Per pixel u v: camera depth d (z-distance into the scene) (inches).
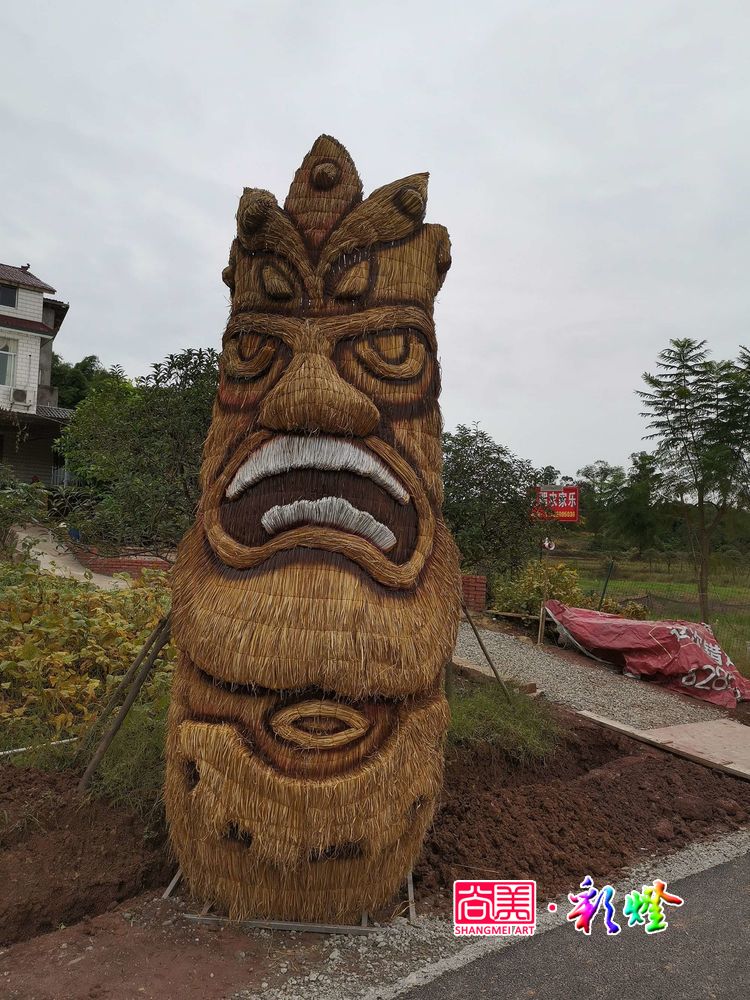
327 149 136.1
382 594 116.3
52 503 302.4
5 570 263.7
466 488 273.3
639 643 349.1
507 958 116.3
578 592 474.9
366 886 115.6
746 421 505.4
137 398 234.2
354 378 125.1
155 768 154.3
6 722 177.5
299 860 108.9
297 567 114.3
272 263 131.2
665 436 538.3
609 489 928.9
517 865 145.6
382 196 132.3
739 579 820.0
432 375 135.2
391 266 131.6
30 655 193.0
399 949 114.5
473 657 345.1
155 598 258.1
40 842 130.0
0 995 97.1
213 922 116.1
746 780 211.5
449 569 130.3
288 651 109.0
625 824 171.5
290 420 117.5
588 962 117.1
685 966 117.6
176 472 228.1
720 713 301.1
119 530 229.6
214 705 114.7
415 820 118.5
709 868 155.4
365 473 119.9
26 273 862.5
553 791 181.3
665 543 949.2
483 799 170.7
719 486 504.7
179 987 101.0
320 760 109.3
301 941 113.6
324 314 127.3
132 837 135.9
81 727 170.6
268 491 120.9
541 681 313.7
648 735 246.7
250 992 101.2
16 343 804.0
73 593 241.1
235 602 114.2
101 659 206.1
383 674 111.4
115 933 113.0
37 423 804.0
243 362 130.2
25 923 114.7
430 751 119.8
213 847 112.8
